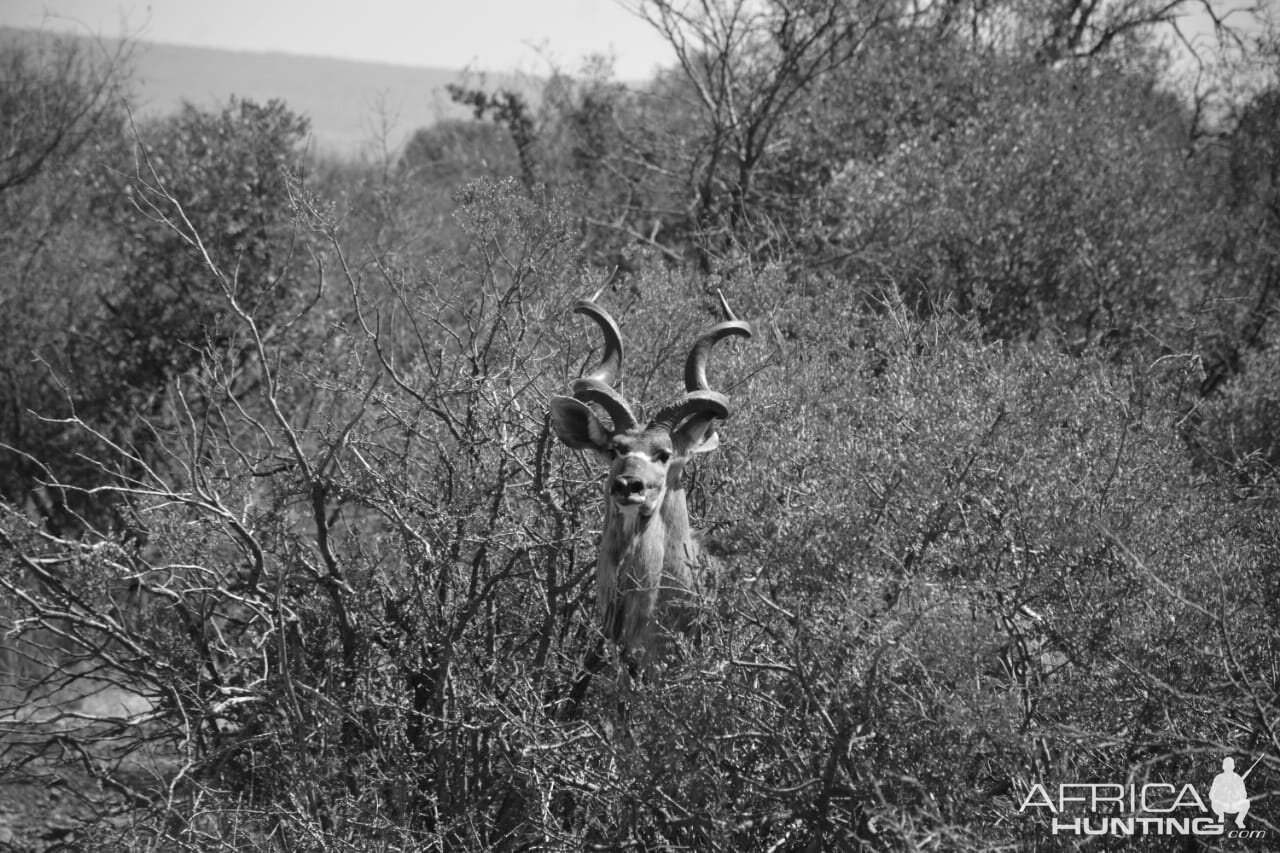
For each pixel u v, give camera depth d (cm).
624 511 1772
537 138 5034
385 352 2700
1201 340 3114
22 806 2209
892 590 1537
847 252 3291
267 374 1870
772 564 1561
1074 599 1642
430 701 1883
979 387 1808
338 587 1925
